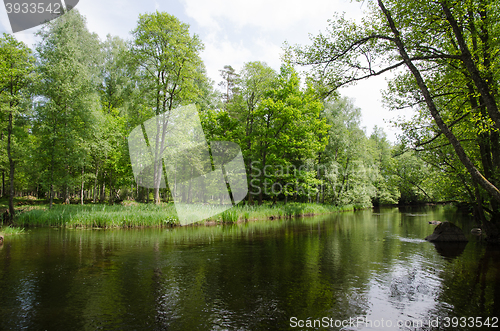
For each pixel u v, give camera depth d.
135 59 20.61
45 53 22.48
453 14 7.09
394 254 9.17
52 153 19.61
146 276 6.71
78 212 16.75
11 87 16.92
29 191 45.34
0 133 22.48
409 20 7.65
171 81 21.42
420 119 9.45
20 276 6.65
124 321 4.43
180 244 10.63
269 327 4.26
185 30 20.81
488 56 8.03
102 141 23.98
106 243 10.74
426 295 5.61
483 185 5.83
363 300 5.35
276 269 7.36
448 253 9.35
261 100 25.52
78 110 21.27
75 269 7.26
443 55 6.60
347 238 12.34
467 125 9.25
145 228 14.90
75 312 4.74
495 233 11.18
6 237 11.98
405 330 4.17
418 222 19.19
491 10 7.81
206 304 5.10
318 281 6.41
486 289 5.94
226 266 7.62
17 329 4.15
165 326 4.27
